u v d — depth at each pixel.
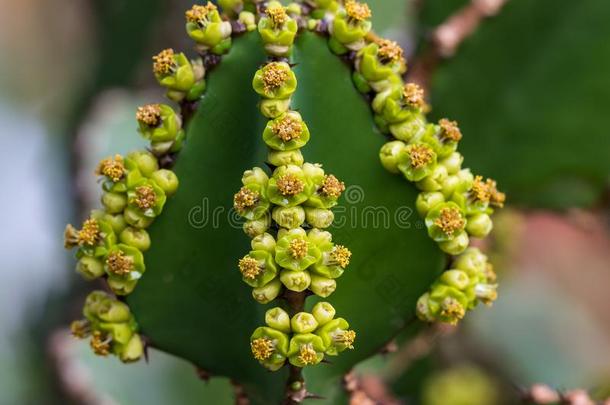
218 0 0.29
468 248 0.29
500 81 0.34
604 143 0.34
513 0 0.33
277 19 0.27
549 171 0.35
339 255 0.27
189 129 0.28
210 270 0.29
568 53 0.33
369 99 0.28
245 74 0.28
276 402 0.29
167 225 0.29
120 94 0.43
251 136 0.28
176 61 0.28
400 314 0.29
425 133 0.28
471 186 0.29
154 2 0.43
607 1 0.33
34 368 0.47
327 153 0.28
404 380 0.43
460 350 0.47
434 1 0.36
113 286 0.29
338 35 0.28
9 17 0.71
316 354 0.27
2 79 0.69
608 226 0.39
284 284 0.27
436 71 0.34
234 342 0.29
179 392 0.38
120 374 0.38
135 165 0.28
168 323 0.29
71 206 0.44
